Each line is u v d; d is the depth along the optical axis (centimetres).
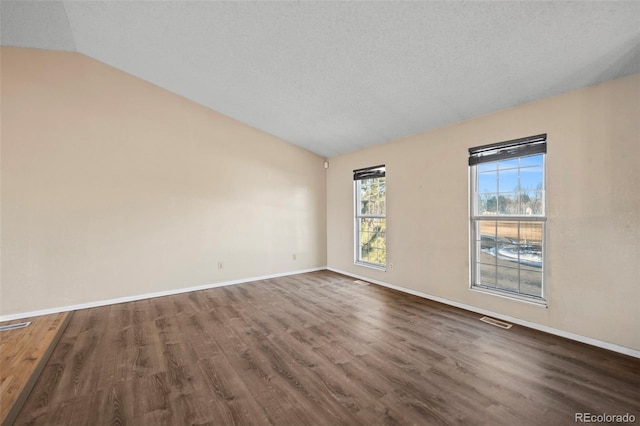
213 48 334
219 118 498
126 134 425
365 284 506
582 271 273
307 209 600
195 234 477
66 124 388
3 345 285
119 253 419
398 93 343
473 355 258
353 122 439
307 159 599
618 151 251
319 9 246
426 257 421
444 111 359
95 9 302
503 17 216
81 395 209
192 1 269
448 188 390
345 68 318
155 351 273
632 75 243
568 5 197
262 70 356
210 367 245
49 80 380
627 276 248
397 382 221
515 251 331
